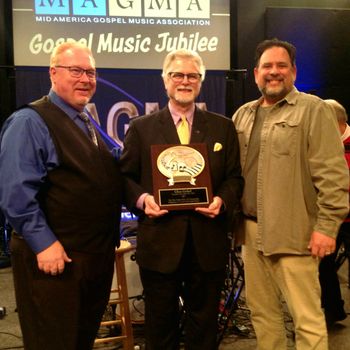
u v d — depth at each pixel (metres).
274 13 5.54
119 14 5.01
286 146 1.89
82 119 1.79
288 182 1.90
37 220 1.59
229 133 1.96
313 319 1.94
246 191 2.03
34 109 1.66
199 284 1.89
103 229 1.73
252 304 2.15
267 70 1.95
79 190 1.66
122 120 5.13
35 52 4.93
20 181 1.56
